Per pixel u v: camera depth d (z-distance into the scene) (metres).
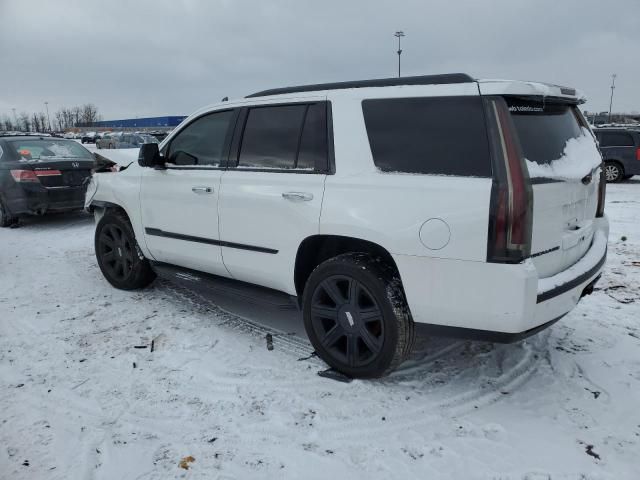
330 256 3.64
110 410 3.11
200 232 4.22
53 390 3.35
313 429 2.89
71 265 6.47
